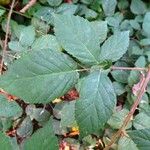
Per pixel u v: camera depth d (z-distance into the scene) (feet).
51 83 0.64
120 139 1.18
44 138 0.39
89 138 1.49
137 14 1.81
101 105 0.68
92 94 0.68
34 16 1.69
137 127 1.25
